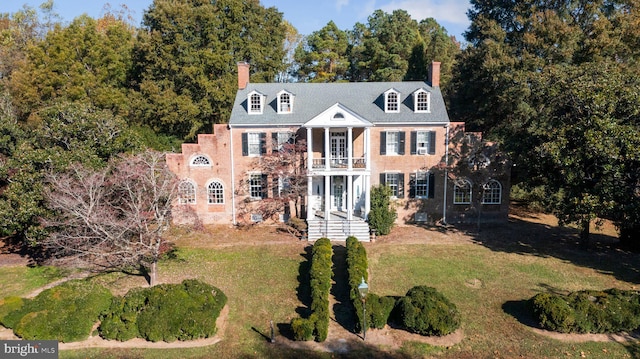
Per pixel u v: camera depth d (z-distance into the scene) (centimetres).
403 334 1741
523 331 1748
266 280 2283
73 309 1756
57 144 2680
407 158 3184
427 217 3269
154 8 4116
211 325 1730
